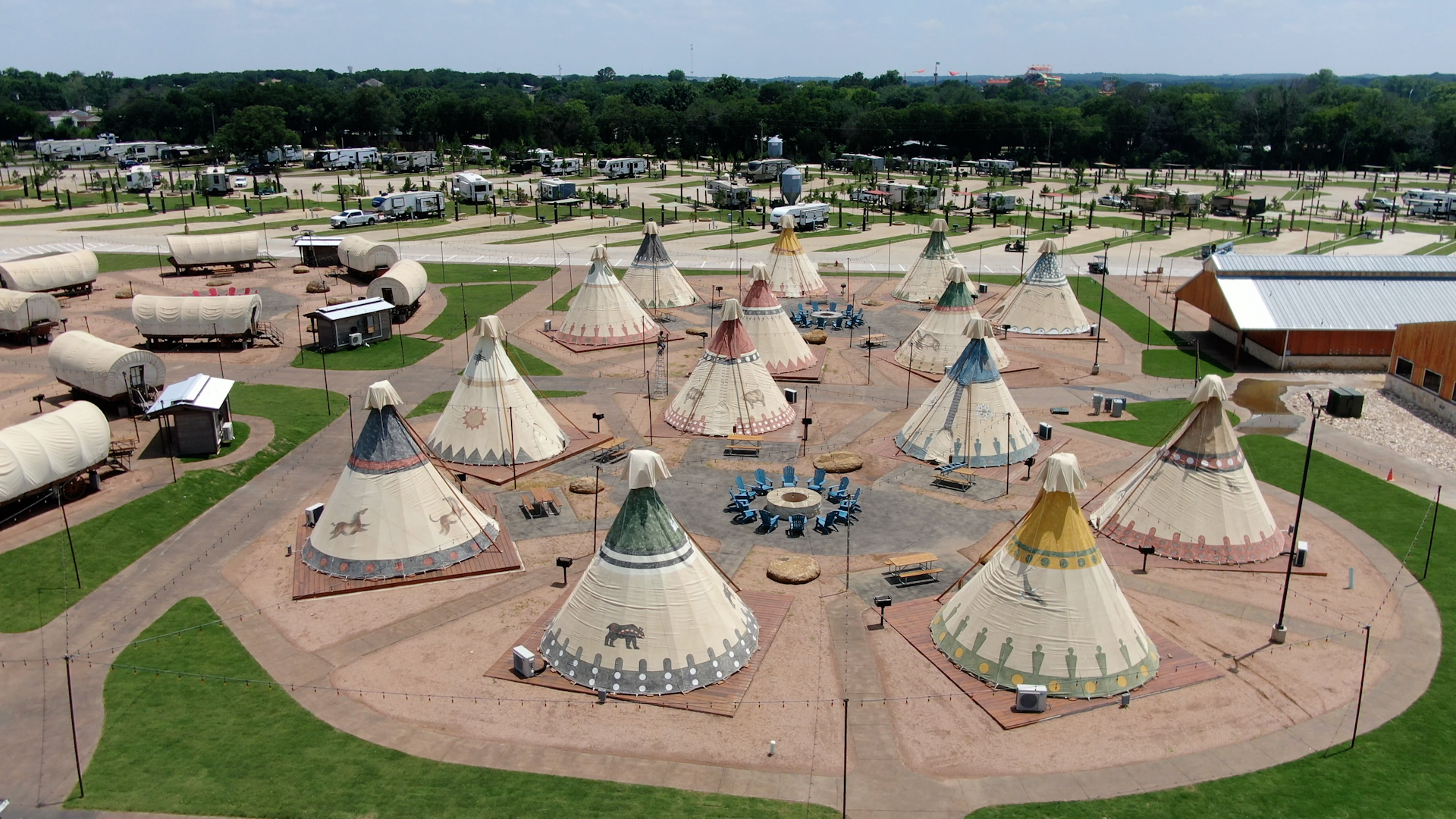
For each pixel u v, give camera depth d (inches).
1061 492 1765.5
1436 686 1763.0
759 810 1437.0
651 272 4798.2
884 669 1806.1
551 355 3993.6
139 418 3115.2
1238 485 2239.2
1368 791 1483.8
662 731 1625.2
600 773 1519.4
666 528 1774.1
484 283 5388.8
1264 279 4030.5
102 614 1979.6
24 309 3969.0
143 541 2299.5
